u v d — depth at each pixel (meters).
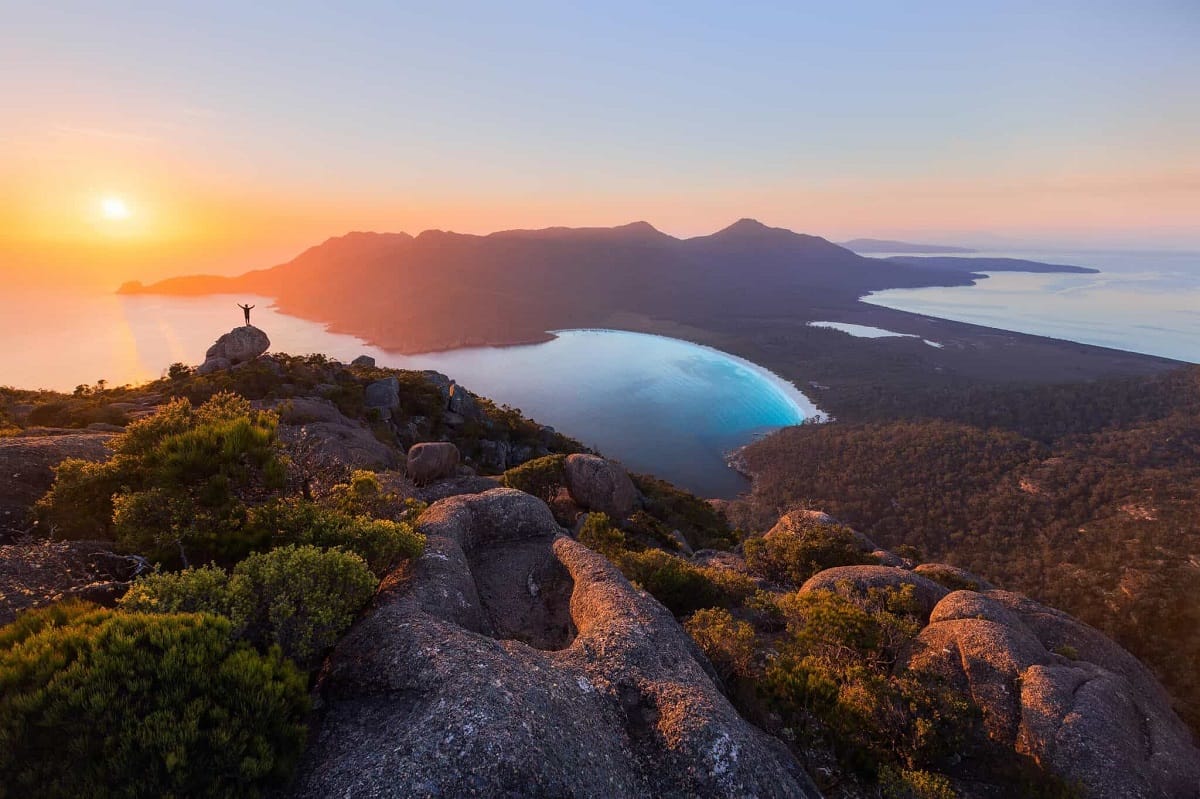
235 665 6.05
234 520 10.03
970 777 10.63
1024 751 10.95
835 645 12.98
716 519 53.00
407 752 5.77
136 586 7.41
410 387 57.88
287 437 24.19
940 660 13.10
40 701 5.19
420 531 13.05
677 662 9.04
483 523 14.91
